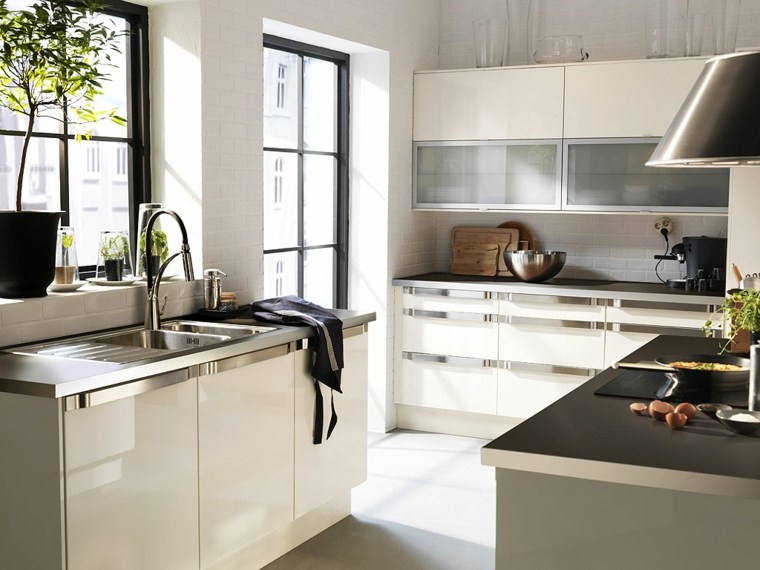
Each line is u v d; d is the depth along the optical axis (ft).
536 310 18.30
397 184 19.52
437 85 19.63
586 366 17.94
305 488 13.05
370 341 19.66
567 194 18.49
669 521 7.09
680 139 6.57
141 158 14.05
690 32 17.37
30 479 9.04
